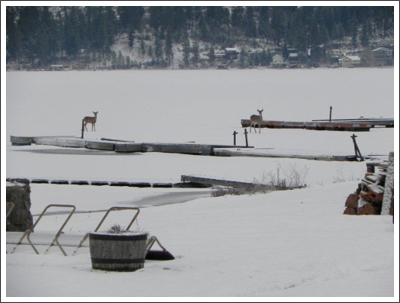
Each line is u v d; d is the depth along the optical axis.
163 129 151.12
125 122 173.62
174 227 43.75
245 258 33.78
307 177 74.75
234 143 109.38
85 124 152.25
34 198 65.06
